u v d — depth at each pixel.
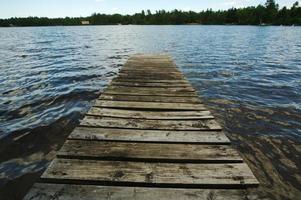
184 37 42.91
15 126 5.64
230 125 5.80
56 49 24.66
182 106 4.66
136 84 6.46
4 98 7.79
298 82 10.32
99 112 4.25
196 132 3.49
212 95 8.31
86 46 27.80
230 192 2.26
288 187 3.61
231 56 18.86
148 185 2.34
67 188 2.25
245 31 65.56
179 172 2.52
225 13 118.31
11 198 3.40
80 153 2.83
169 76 7.55
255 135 5.28
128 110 4.41
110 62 15.62
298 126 5.75
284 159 4.35
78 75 11.53
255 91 8.88
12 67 13.77
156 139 3.25
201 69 13.23
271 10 102.50
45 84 9.74
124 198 2.14
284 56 19.16
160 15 136.62
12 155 4.43
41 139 5.05
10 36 51.88
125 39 38.91
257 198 2.18
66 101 7.59
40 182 2.35
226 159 2.77
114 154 2.83
